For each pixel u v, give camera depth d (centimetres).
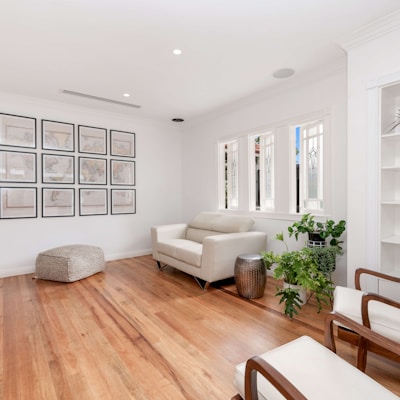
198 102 398
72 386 155
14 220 369
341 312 168
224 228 365
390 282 216
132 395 148
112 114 446
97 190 437
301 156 339
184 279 350
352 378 104
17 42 235
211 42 239
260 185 393
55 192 399
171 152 523
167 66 284
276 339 203
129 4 189
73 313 249
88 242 429
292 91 332
